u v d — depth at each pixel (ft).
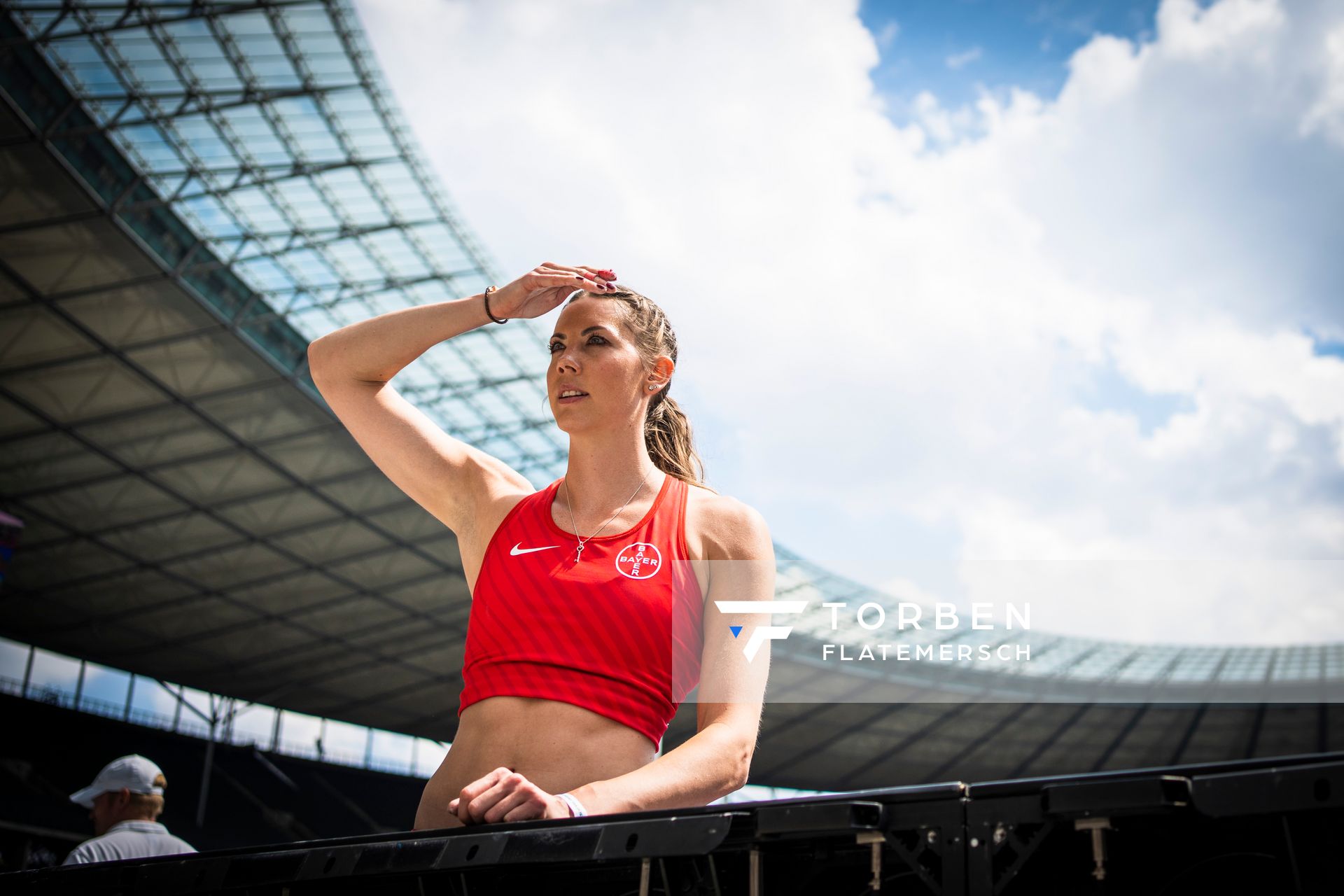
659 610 6.42
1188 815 3.96
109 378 80.38
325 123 69.15
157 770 16.66
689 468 8.18
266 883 4.99
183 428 86.22
